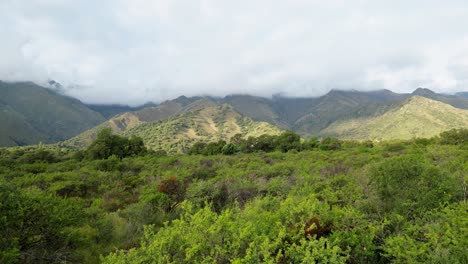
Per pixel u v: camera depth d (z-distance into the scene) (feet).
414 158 22.81
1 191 19.48
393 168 21.98
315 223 17.02
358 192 26.21
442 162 45.34
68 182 49.67
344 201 25.80
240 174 54.54
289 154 123.03
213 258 14.49
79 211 25.53
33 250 19.39
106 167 83.15
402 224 17.83
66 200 26.35
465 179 23.29
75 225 24.31
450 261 12.39
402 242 14.57
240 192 35.58
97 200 38.70
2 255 16.30
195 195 35.04
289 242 16.26
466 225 14.94
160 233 17.46
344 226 17.29
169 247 15.87
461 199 22.02
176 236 16.47
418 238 15.79
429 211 18.37
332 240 15.98
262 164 82.38
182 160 110.01
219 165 87.35
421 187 20.29
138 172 81.66
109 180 57.47
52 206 21.39
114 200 41.50
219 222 16.51
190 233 16.38
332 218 18.06
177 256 15.60
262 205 25.43
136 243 23.97
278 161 97.25
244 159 106.32
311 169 59.16
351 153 104.42
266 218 17.97
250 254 13.78
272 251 14.46
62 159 131.54
